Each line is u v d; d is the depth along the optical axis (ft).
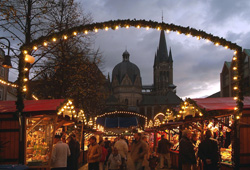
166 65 619.26
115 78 583.58
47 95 91.09
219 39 34.04
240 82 35.01
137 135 34.63
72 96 83.05
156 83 622.13
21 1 60.44
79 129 67.56
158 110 559.38
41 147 38.24
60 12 73.05
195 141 40.70
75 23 75.25
